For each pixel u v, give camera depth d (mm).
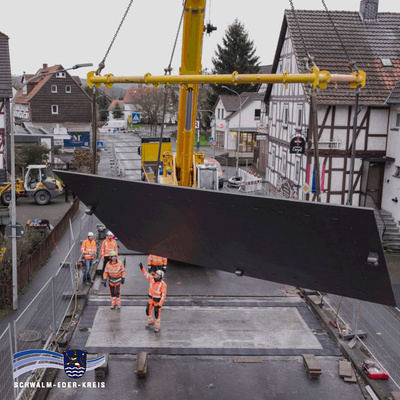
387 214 24453
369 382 10906
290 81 8242
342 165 25188
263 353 12211
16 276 14875
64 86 64250
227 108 58906
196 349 12289
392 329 13594
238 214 6391
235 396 10461
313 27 27750
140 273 17828
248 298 15719
